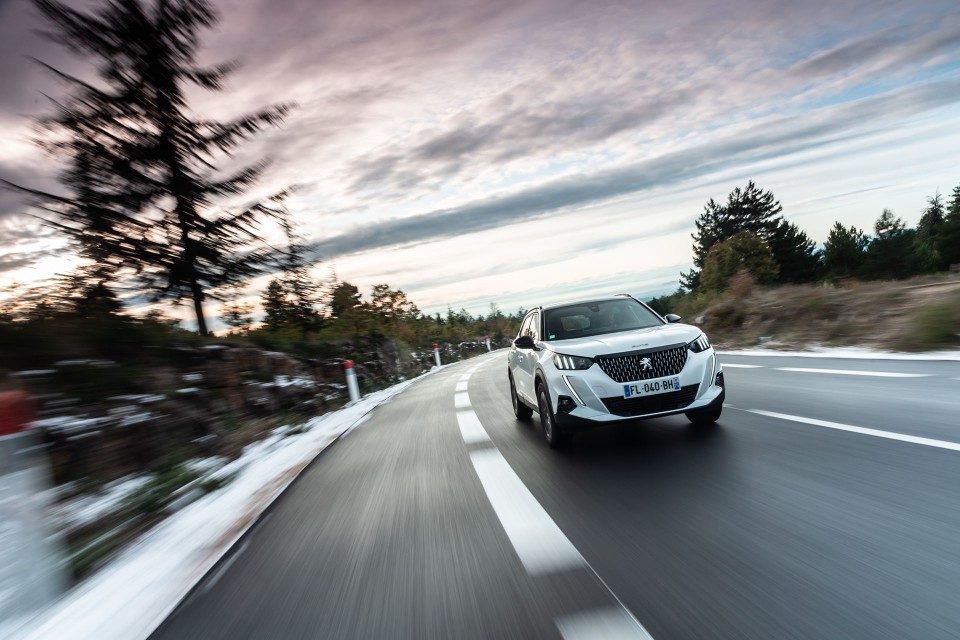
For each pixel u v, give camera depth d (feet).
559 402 17.30
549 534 10.67
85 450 19.11
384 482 16.24
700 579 8.13
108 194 37.24
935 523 9.15
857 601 7.07
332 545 11.46
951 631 6.23
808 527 9.57
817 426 16.84
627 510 11.54
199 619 8.85
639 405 16.62
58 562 12.00
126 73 38.68
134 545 14.30
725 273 189.67
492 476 15.57
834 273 221.66
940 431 14.76
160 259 39.81
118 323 28.73
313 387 43.06
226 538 13.17
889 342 34.58
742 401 22.61
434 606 8.21
